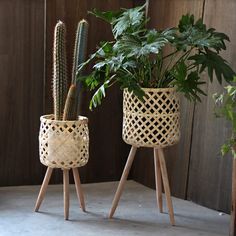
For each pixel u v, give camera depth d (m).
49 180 2.95
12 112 3.12
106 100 3.31
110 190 3.20
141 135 2.54
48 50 3.11
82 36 2.64
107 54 2.50
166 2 3.07
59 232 2.46
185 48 2.35
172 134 2.56
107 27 3.22
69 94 2.58
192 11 2.90
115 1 3.23
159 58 2.53
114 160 3.40
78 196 2.76
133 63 2.41
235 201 2.39
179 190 3.04
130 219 2.67
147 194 3.12
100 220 2.65
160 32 2.43
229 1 2.68
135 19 2.47
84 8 3.15
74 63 2.67
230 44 2.68
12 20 3.03
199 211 2.82
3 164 3.15
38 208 2.74
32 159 3.20
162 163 2.61
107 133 3.36
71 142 2.57
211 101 2.79
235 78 2.30
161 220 2.67
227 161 2.74
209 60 2.41
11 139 3.14
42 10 3.07
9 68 3.07
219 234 2.49
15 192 3.07
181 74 2.45
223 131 2.74
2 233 2.43
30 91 3.13
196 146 2.92
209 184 2.86
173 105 2.54
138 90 2.41
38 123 3.18
